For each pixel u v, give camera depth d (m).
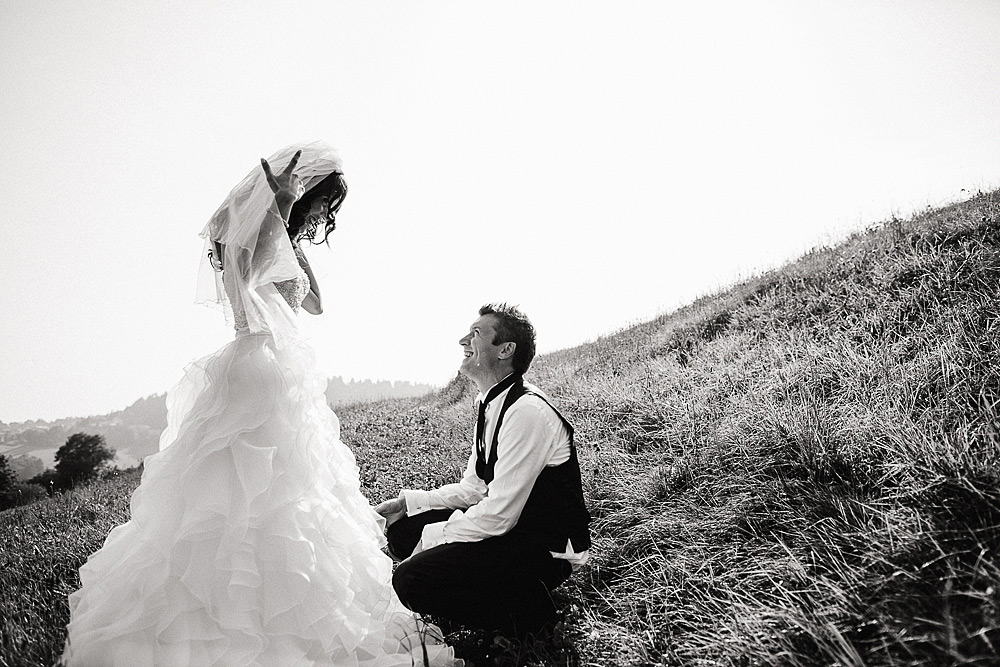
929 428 3.00
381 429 8.05
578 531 3.03
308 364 3.22
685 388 5.02
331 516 3.04
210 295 3.30
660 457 4.09
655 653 2.55
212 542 2.67
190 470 2.78
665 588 2.87
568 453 3.07
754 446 3.59
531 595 2.96
